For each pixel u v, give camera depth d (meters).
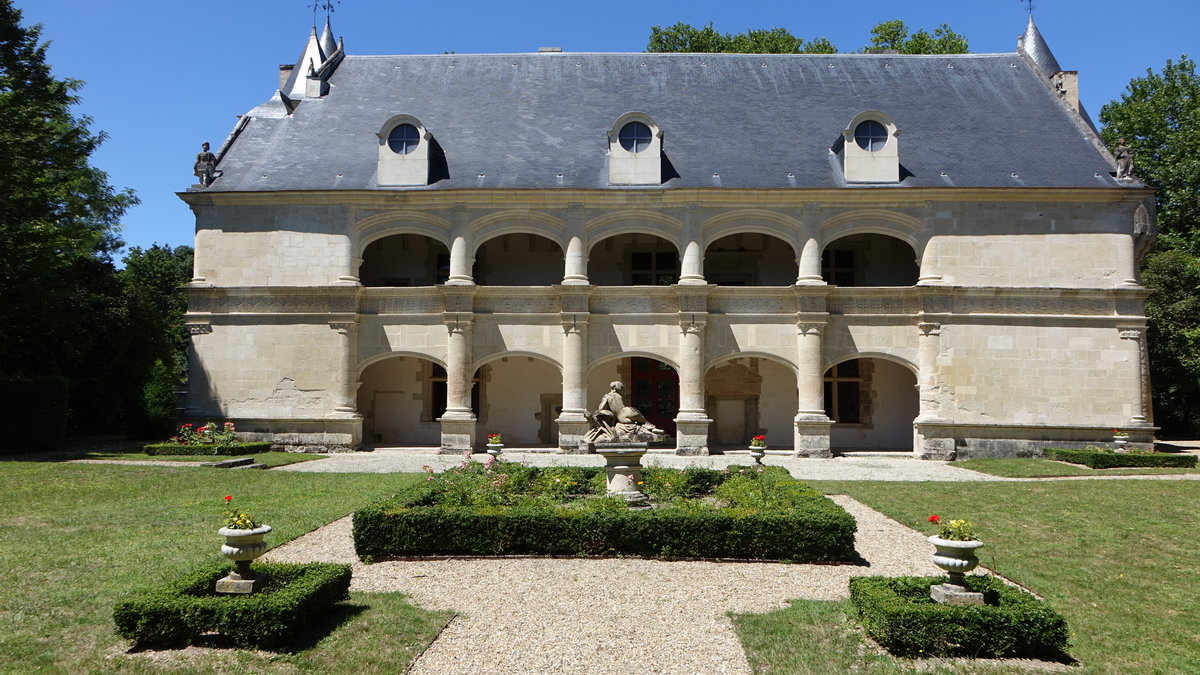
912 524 12.76
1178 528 12.47
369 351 25.67
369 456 23.73
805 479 18.50
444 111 28.52
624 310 25.48
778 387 28.27
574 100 28.94
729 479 14.49
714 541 10.23
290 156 26.88
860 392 28.11
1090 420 24.34
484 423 28.17
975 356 24.59
